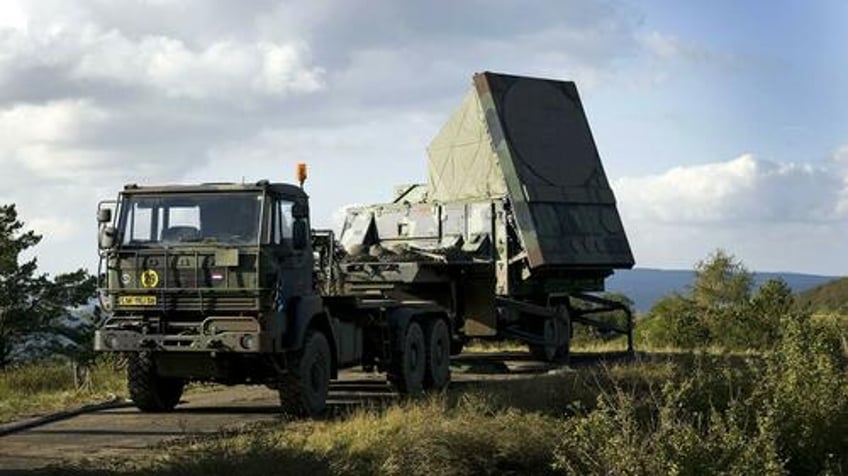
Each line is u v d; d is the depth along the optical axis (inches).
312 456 374.6
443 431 405.4
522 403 503.5
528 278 812.0
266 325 498.3
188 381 564.7
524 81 857.5
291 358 519.2
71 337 1439.5
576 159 871.1
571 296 878.4
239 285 497.4
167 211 513.3
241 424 497.0
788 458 374.6
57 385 687.7
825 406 412.5
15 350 1423.5
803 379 428.8
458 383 687.7
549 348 837.8
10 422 508.4
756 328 908.6
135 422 514.6
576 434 358.6
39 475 367.6
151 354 521.3
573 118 882.8
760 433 355.6
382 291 724.7
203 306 502.3
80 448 433.4
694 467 333.1
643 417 409.4
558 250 816.3
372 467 380.5
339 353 566.9
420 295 753.6
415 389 629.3
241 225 503.5
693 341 955.3
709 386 450.0
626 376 546.3
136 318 512.1
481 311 786.2
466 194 846.5
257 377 538.3
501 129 825.5
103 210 517.3
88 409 557.9
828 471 376.5
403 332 616.4
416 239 844.0
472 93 843.4
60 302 1459.2
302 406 519.5
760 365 493.4
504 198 812.6
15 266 1433.3
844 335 496.7
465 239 823.1
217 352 499.2
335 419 498.9
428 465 385.4
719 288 1111.0
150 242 512.4
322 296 549.3
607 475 337.1
